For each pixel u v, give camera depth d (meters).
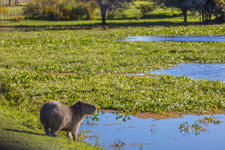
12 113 9.17
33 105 11.48
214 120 11.38
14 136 6.61
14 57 24.92
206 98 14.20
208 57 25.77
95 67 22.00
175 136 9.71
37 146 6.41
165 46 31.64
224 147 8.83
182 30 44.84
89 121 11.25
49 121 7.41
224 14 59.69
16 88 13.05
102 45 32.59
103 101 13.55
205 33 42.38
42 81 17.44
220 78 19.27
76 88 15.80
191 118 11.71
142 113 12.30
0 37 37.19
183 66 23.34
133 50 29.34
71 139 8.16
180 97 14.22
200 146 8.86
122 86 16.16
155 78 18.25
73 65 22.56
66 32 44.56
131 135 9.77
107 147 8.77
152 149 8.55
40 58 25.05
